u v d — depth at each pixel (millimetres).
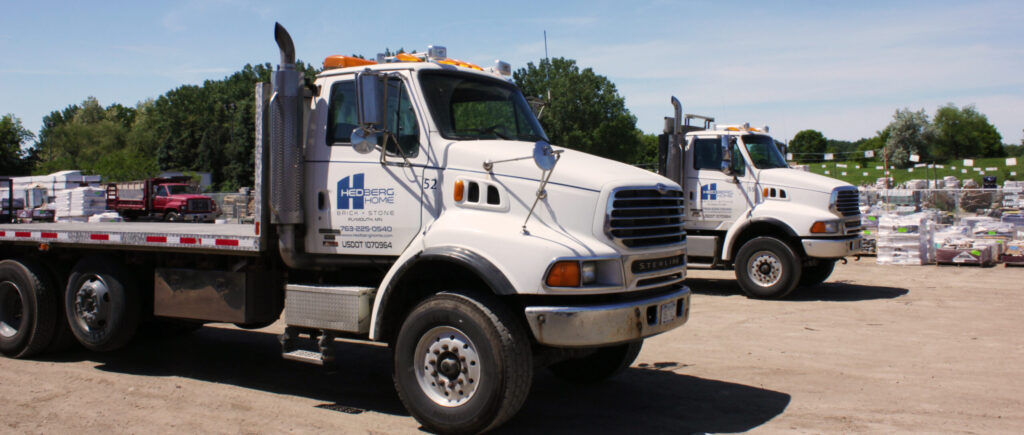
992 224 17656
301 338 6090
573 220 5059
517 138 6180
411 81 5707
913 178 51375
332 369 7102
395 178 5617
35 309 7324
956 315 9992
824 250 11359
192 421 5375
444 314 4977
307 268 6070
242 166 72375
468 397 4902
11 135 72812
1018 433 5125
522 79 67750
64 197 29078
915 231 16141
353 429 5195
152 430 5148
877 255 16719
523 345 4863
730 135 12109
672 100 12398
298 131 5902
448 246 5129
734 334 8766
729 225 12250
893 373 6855
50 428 5180
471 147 5449
